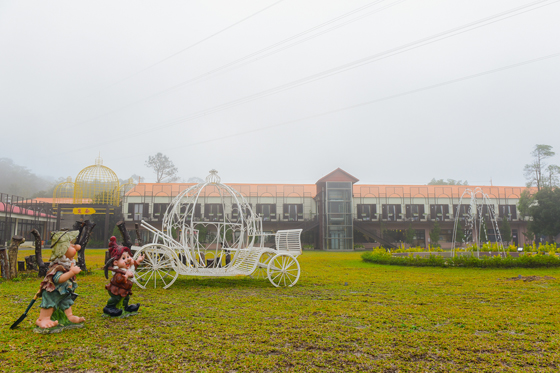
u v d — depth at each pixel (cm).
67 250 448
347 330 450
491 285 864
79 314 533
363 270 1265
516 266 1298
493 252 1662
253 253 885
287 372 322
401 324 482
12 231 3469
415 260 1439
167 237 836
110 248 532
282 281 938
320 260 1872
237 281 934
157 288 803
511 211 4188
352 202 3881
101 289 766
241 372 320
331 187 3881
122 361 342
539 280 952
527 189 4203
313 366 336
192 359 348
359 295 721
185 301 641
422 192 4247
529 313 548
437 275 1092
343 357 358
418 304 627
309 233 4162
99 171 3838
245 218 963
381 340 409
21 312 537
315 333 435
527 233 3959
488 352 376
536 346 392
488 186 4381
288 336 424
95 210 3503
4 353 361
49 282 430
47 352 365
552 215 3616
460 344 397
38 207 4094
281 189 4238
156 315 528
